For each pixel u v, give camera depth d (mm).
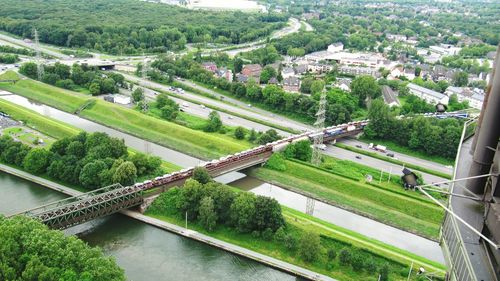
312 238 155000
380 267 149000
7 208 183750
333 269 151625
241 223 167375
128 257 156125
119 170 190875
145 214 182125
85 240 165125
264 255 159000
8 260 118312
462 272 59938
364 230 182500
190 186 178875
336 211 197875
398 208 197125
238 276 149875
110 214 178750
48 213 161500
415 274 148875
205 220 171250
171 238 169000
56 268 116000
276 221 167750
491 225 59750
